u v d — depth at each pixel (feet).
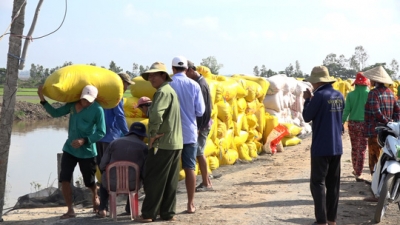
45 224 24.17
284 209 26.30
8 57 24.25
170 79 23.57
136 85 32.24
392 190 24.36
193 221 24.00
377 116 28.78
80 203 29.27
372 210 26.37
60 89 23.31
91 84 24.11
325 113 22.15
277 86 51.37
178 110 23.45
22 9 24.17
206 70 38.06
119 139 24.20
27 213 27.25
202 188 31.32
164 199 24.02
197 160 32.50
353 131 33.12
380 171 25.09
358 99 32.76
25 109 129.39
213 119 36.73
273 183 33.53
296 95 59.16
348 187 31.91
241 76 48.08
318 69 22.74
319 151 22.20
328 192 23.07
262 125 46.57
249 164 41.11
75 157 24.61
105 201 24.93
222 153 38.55
